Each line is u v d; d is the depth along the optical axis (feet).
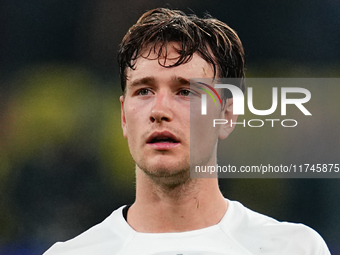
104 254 29.25
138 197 29.07
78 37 91.66
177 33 27.30
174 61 27.12
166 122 26.45
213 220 28.91
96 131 83.61
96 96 88.07
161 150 26.58
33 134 83.71
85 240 30.48
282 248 28.99
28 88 88.94
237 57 30.32
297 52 92.84
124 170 80.18
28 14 92.43
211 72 27.91
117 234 29.58
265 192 76.79
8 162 81.56
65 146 82.33
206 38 28.40
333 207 77.25
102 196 79.66
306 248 29.07
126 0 92.02
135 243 28.58
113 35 91.50
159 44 27.25
